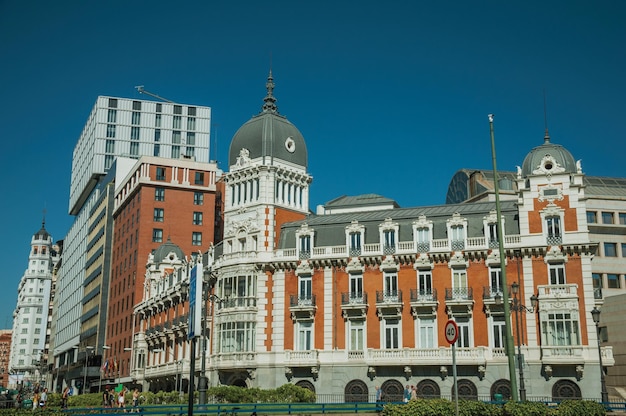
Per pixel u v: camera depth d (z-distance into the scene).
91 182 157.88
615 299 85.31
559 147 65.50
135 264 110.69
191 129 163.12
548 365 59.56
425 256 65.56
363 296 66.44
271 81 82.00
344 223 70.31
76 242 172.50
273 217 73.31
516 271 63.09
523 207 64.00
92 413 41.69
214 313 74.50
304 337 68.38
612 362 58.97
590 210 99.12
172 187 114.19
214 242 121.31
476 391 61.44
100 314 129.00
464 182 109.19
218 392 57.72
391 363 63.53
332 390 65.50
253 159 76.88
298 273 69.81
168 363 85.50
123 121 157.62
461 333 63.56
